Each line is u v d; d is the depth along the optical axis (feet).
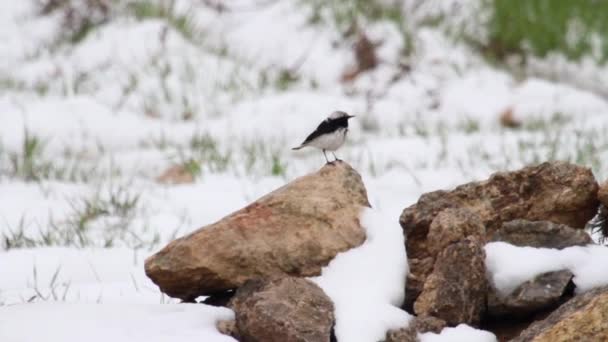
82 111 52.31
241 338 23.57
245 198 41.24
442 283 24.02
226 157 45.96
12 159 44.96
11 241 34.71
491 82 58.65
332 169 26.40
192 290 25.13
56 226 37.29
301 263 24.95
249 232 25.02
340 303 23.89
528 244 24.76
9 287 30.50
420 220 25.86
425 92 57.06
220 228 24.90
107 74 57.52
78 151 49.21
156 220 37.91
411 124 53.78
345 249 25.26
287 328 22.88
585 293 23.17
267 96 56.18
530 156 46.19
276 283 24.02
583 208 26.35
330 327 23.15
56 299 28.45
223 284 24.94
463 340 23.22
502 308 24.00
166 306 24.47
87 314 23.94
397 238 25.45
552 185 26.27
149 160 47.14
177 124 53.01
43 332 23.18
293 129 51.80
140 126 52.19
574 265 24.13
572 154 46.14
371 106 54.70
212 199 41.04
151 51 59.16
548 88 56.90
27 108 52.75
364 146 48.65
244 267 24.80
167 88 55.98
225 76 57.93
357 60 59.11
